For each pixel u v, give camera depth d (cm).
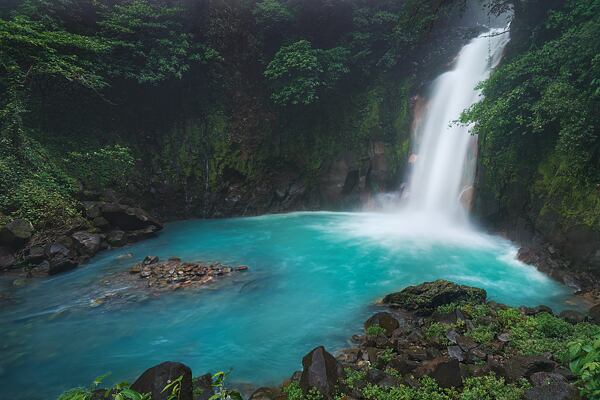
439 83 1916
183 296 1002
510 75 1221
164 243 1502
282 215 2000
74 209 1413
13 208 1290
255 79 2111
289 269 1208
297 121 2114
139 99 1909
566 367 589
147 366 705
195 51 1923
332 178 2066
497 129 1273
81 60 1606
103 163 1703
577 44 1090
